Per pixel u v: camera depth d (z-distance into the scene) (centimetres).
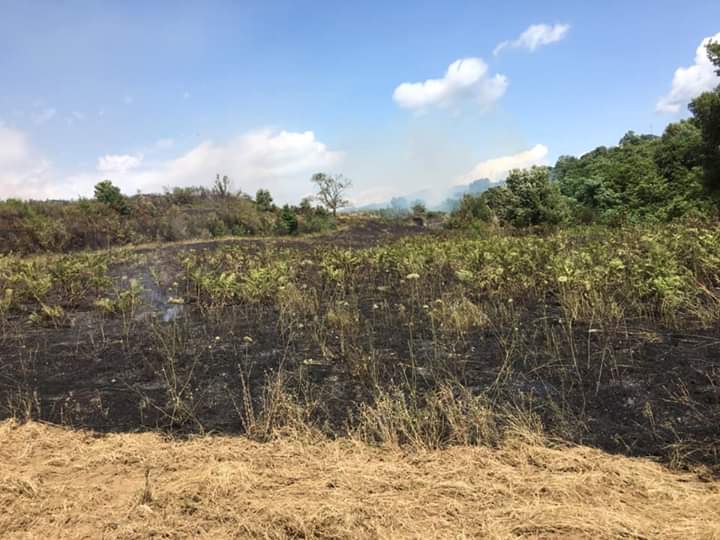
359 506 221
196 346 470
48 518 221
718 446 252
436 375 362
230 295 656
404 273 755
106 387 381
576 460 249
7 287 738
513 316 501
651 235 734
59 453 284
